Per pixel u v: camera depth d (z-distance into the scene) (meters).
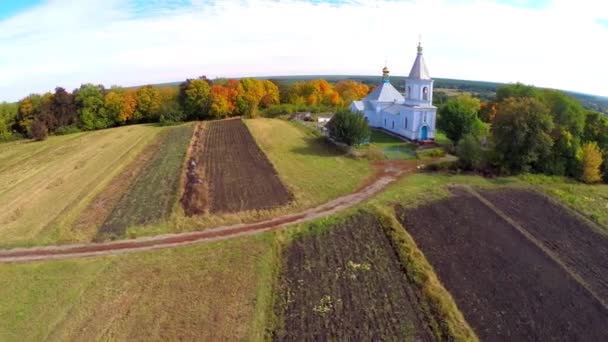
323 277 31.14
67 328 26.28
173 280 31.33
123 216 44.00
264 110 124.75
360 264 32.75
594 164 54.47
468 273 31.98
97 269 33.38
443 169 58.66
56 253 37.00
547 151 55.84
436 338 24.59
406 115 79.31
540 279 31.53
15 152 85.69
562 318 27.31
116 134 97.75
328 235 37.84
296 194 48.78
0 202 51.41
